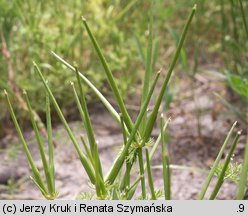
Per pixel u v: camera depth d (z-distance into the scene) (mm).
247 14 586
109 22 617
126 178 288
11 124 572
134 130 273
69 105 587
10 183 471
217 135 518
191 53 709
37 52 565
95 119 577
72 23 605
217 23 664
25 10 585
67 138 531
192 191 442
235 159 471
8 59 532
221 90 618
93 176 280
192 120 556
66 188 466
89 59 605
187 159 488
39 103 561
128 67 616
